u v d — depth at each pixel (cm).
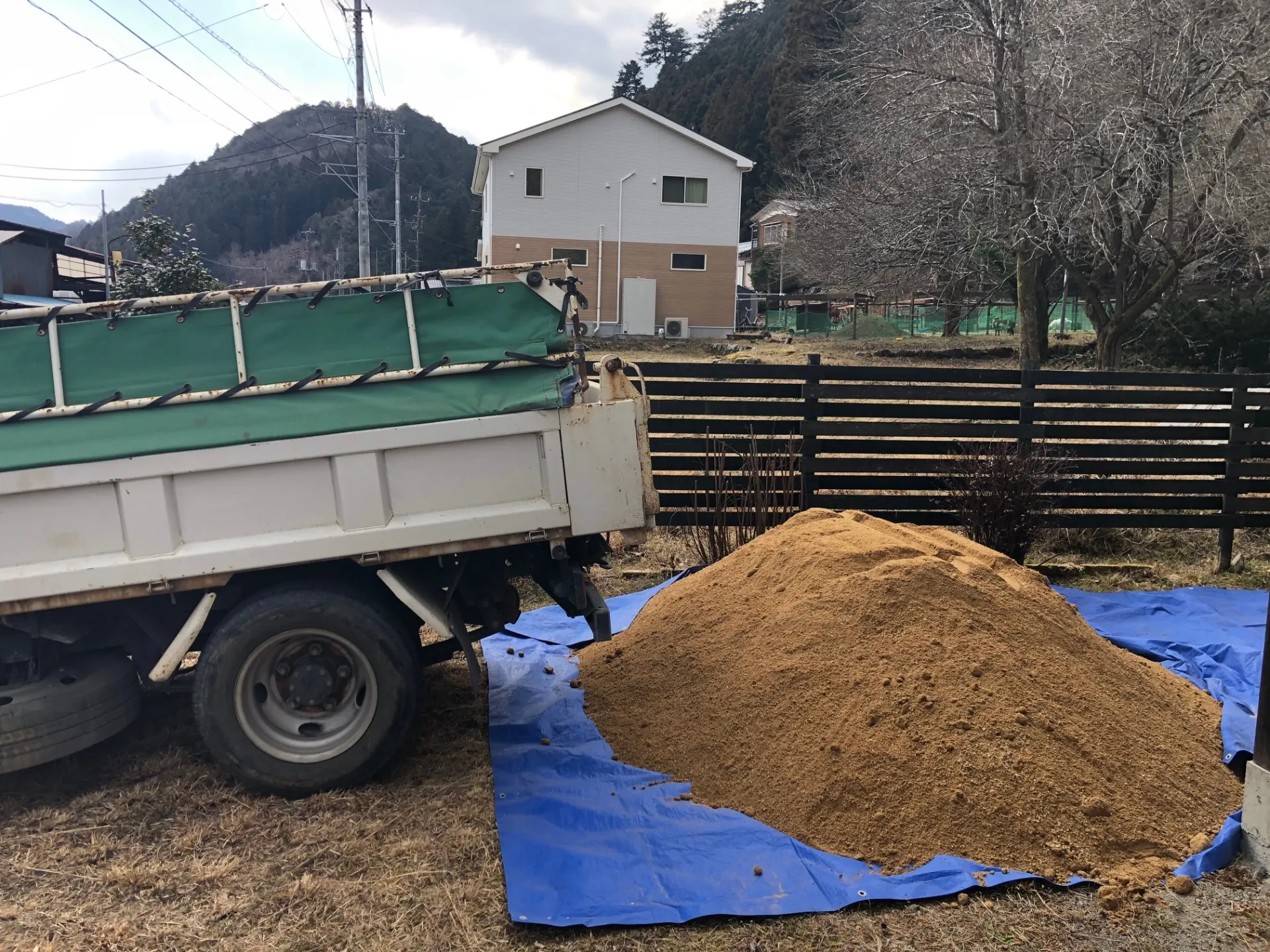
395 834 342
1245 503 767
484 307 372
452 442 368
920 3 1881
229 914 294
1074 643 416
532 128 3256
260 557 360
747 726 391
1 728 355
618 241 3384
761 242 5666
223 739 365
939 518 763
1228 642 563
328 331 365
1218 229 1630
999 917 290
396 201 4372
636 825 343
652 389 734
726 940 280
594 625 404
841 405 746
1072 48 1661
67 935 282
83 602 356
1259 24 1480
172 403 355
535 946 277
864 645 392
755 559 510
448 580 396
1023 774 332
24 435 348
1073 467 761
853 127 2152
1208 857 315
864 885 303
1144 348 2250
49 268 3114
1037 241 1777
